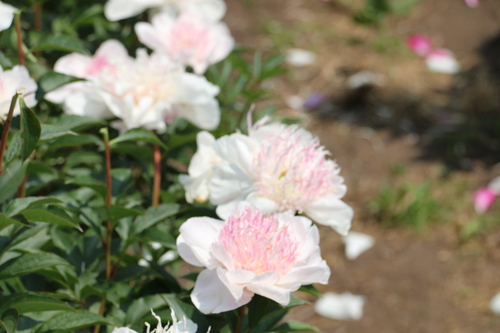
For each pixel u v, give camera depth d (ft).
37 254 6.35
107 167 6.62
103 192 6.66
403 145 16.90
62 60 7.29
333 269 13.24
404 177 15.72
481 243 13.83
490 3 22.86
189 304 6.53
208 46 7.57
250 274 6.03
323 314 12.15
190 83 7.02
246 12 22.43
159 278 6.80
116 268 6.78
